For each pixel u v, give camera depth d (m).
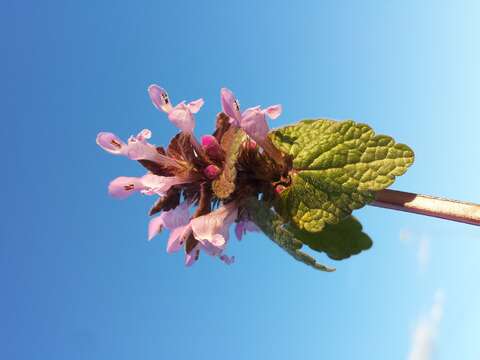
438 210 0.06
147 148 0.06
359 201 0.06
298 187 0.06
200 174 0.06
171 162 0.06
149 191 0.06
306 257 0.05
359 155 0.06
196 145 0.06
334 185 0.06
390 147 0.06
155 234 0.07
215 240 0.06
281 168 0.06
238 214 0.06
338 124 0.06
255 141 0.06
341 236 0.07
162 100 0.06
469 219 0.06
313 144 0.06
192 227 0.06
